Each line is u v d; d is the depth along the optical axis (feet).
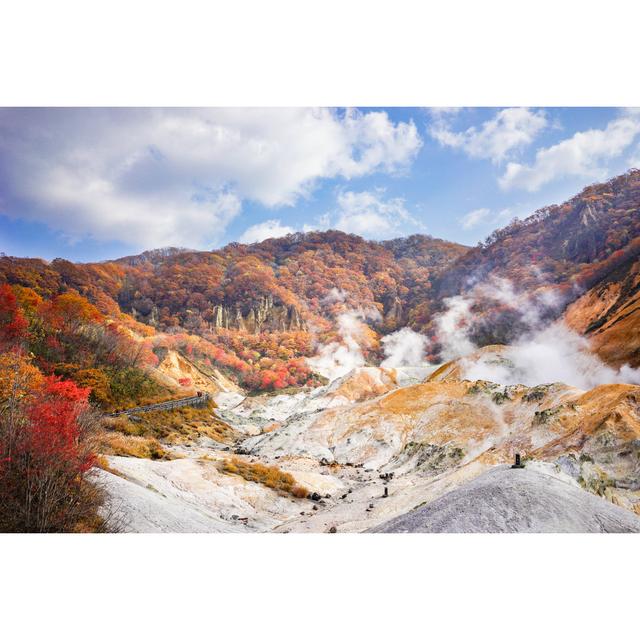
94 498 51.42
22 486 47.01
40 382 94.89
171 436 152.97
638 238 373.61
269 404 302.66
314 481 108.47
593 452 74.02
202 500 82.58
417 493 83.10
